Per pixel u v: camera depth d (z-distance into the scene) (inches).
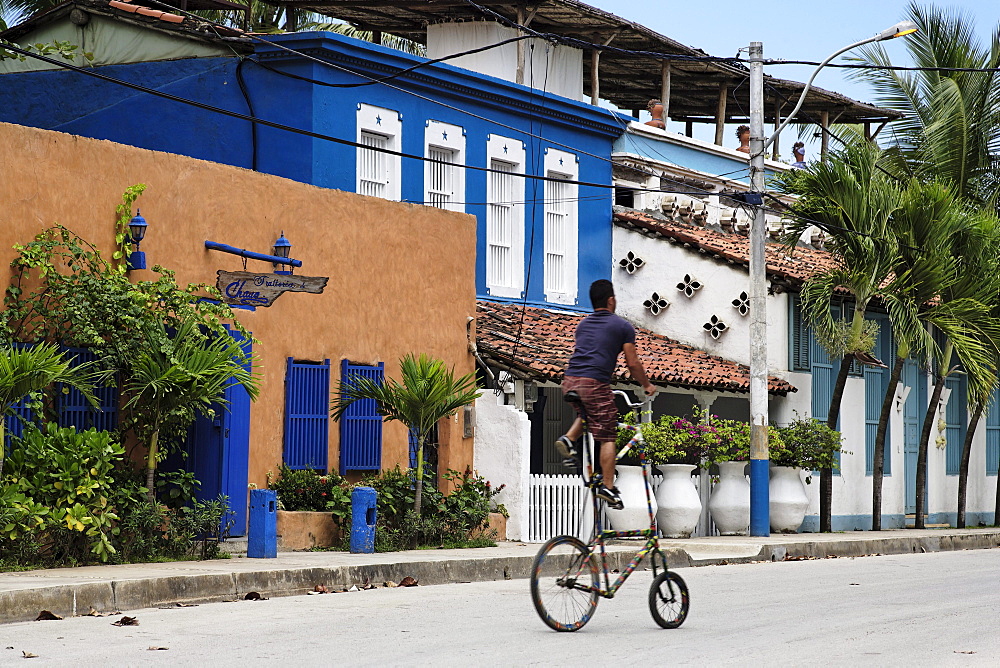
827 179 894.4
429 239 765.3
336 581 538.3
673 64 1171.9
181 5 976.3
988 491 1246.9
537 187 994.7
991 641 385.1
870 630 407.8
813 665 338.6
